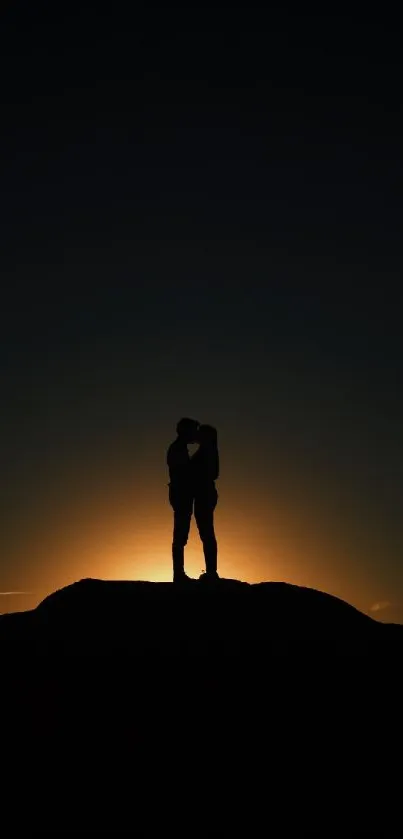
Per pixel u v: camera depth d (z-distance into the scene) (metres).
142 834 9.23
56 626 12.99
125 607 13.25
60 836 9.10
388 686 11.57
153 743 10.38
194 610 13.05
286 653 12.08
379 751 10.45
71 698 11.06
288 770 10.08
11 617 13.84
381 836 9.32
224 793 9.76
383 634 13.12
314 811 9.57
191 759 10.17
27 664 11.85
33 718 10.75
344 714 10.96
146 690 11.19
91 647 12.20
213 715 10.78
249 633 12.52
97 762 10.11
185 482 14.00
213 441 14.30
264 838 9.21
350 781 10.00
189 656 11.89
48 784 9.86
